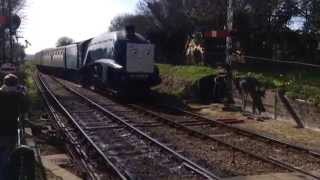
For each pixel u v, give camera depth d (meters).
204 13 44.34
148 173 12.65
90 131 18.70
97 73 33.56
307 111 19.55
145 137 17.02
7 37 30.09
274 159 14.02
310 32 38.19
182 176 12.33
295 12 38.72
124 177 11.98
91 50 36.81
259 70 32.56
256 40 38.31
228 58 25.67
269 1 39.03
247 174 12.43
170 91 32.19
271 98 21.95
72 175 11.59
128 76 29.11
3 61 29.69
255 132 18.47
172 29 52.50
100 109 24.31
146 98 30.16
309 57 37.78
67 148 15.48
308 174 12.45
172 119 21.89
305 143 16.78
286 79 24.75
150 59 29.73
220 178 11.99
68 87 40.34
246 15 38.66
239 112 23.84
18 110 9.36
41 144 15.86
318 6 37.44
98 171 12.96
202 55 42.31
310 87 21.23
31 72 75.19
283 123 20.69
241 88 24.48
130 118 22.19
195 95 28.78
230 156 14.45
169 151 14.70
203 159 14.03
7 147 9.30
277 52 38.47
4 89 9.45
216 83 27.34
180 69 34.53
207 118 21.42
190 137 17.59
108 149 15.48
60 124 20.11
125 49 29.39
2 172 8.97
